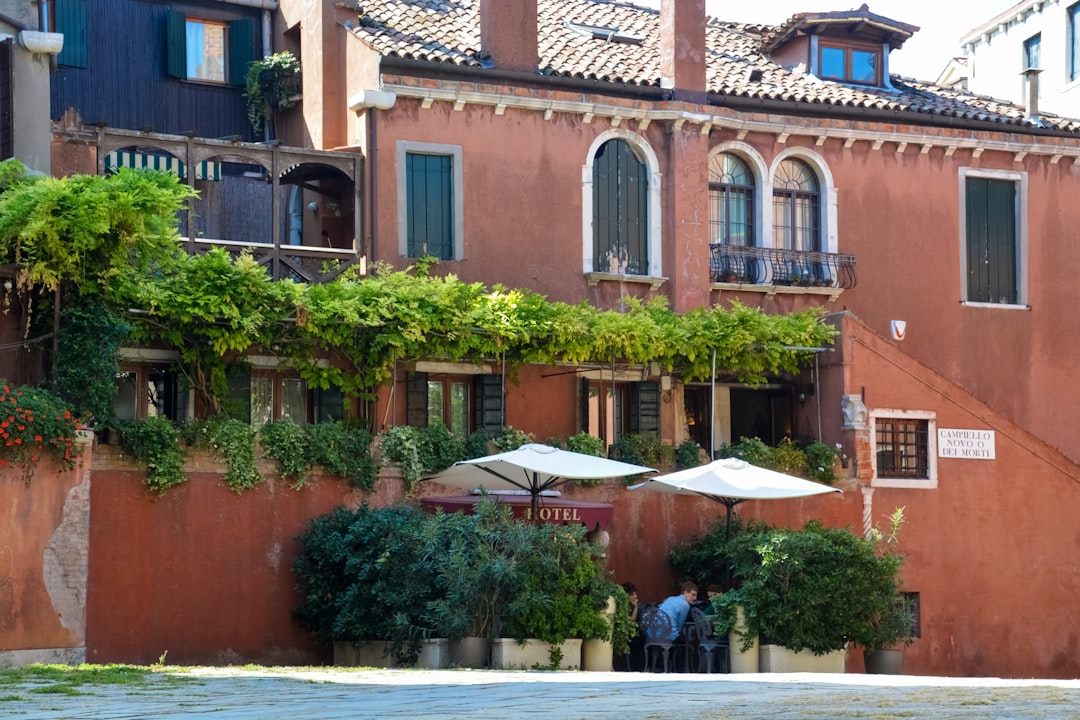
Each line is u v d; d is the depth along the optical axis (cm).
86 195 1988
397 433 2261
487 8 2570
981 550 2586
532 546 1939
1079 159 2975
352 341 2300
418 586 1972
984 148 2889
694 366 2520
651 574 2386
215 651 2086
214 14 2797
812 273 2750
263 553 2134
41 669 1683
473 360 2388
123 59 2728
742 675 1661
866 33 2966
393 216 2466
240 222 2714
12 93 2283
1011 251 2930
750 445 2475
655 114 2630
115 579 2022
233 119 2809
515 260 2544
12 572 1889
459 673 1667
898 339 2811
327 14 2583
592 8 3045
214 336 2194
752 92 2728
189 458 2097
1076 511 2667
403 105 2483
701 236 2653
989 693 1136
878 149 2831
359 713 999
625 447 2434
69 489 1961
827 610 2089
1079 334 2956
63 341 2014
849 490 2509
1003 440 2625
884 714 923
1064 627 2631
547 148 2580
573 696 1148
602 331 2427
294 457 2155
